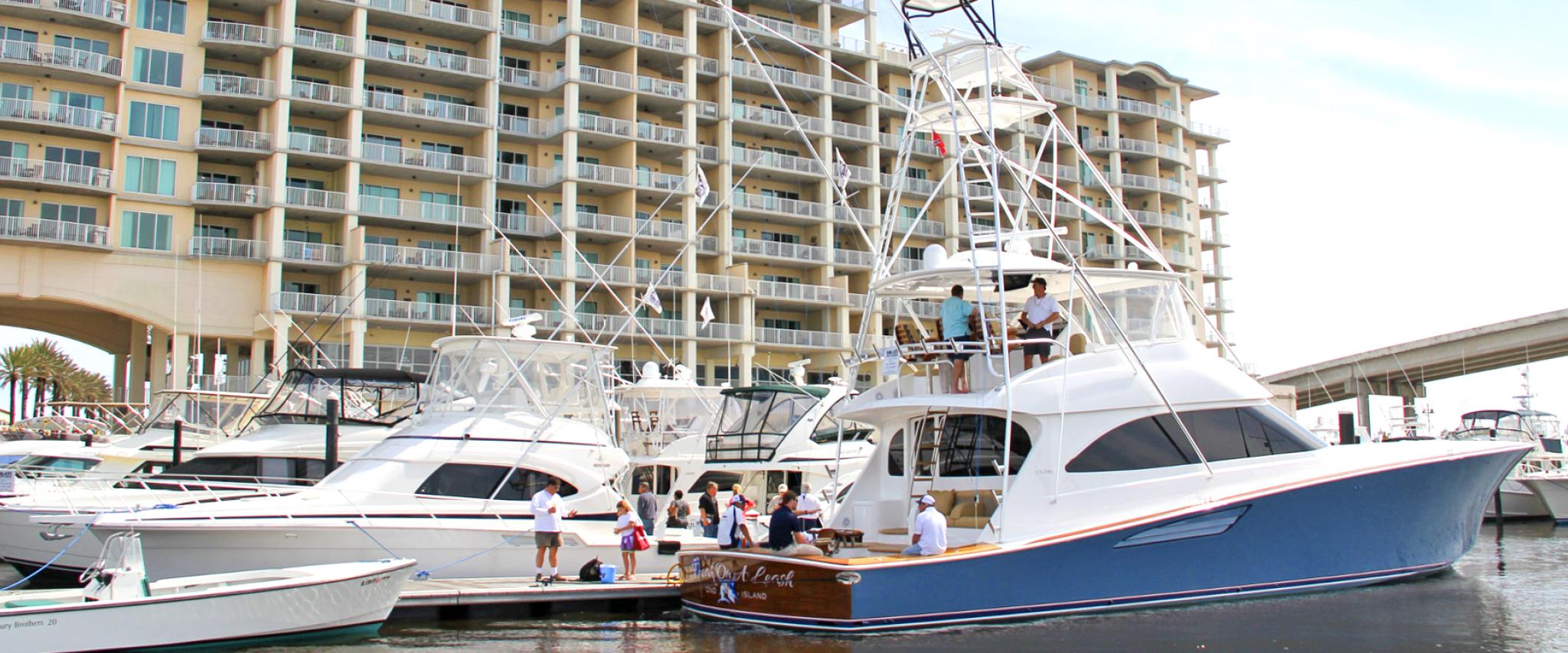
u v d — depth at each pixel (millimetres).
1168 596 16344
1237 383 17547
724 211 73500
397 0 65375
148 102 59719
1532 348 60312
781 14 79688
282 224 61219
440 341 21516
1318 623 15680
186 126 60531
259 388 45000
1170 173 94688
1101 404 16609
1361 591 17594
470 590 17422
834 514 18969
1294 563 17250
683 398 30609
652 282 70188
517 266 66125
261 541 18000
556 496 18859
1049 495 16094
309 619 15695
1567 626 15844
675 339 68938
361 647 15500
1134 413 16766
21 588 20172
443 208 65500
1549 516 38938
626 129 70375
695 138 73312
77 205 58000
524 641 15828
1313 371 68438
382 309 62188
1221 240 100188
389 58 64688
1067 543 15758
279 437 24688
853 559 15008
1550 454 40594
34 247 56500
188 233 60031
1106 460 16438
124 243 58594
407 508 19062
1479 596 17688
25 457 29078
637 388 30297
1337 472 17484
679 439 27281
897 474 18609
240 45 61406
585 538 19406
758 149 76938
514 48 70188
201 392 30609
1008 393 15773
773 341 73625
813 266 77938
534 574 19469
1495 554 26391
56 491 23453
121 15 58969
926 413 17906
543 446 20391
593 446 20906
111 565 15484
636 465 25969
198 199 60125
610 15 73312
